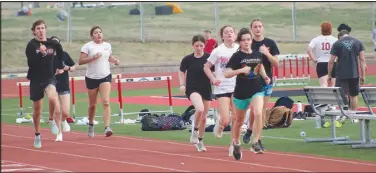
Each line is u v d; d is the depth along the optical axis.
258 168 26.16
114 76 46.75
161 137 37.06
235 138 28.28
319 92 33.62
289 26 126.25
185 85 31.94
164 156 29.86
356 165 26.75
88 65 36.75
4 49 108.25
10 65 102.62
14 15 136.38
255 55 27.94
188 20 133.62
